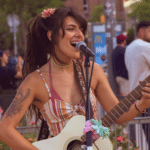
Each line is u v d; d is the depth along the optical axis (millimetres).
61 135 2410
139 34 5348
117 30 12883
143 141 4270
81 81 2504
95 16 28250
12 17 23094
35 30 2533
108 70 7016
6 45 27406
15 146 2260
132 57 5223
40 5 24672
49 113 2426
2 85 6859
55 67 2504
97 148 2424
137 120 3863
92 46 11227
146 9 18656
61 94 2424
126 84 6141
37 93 2420
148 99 2422
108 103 2588
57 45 2445
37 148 2336
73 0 31031
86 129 2104
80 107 2439
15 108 2316
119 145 4477
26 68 2639
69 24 2383
